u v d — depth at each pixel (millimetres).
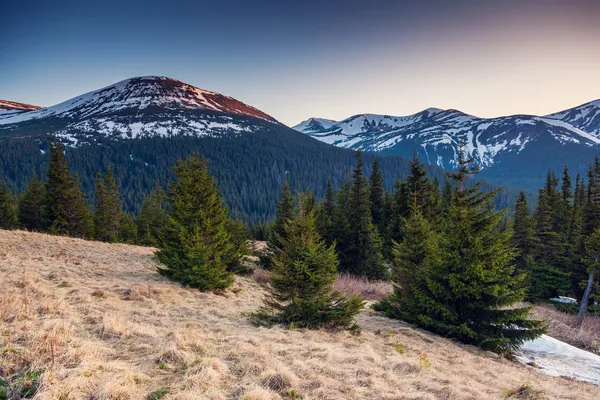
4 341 5633
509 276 11633
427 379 7180
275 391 5504
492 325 11891
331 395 5641
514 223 34812
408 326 12781
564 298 33156
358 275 25859
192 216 15984
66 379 4645
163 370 5719
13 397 4129
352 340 9664
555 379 9898
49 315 7500
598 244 23375
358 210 27031
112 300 10438
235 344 7512
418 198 31188
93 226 41438
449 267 12078
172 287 14141
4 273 11430
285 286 10883
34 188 43031
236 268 22094
